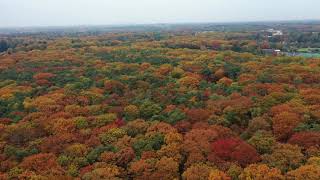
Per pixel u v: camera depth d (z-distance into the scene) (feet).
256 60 341.00
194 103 215.51
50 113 213.87
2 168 160.35
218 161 149.07
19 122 204.13
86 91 250.78
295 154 147.43
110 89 255.91
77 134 184.96
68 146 172.76
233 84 250.16
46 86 276.62
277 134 169.17
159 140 169.78
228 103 204.13
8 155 170.81
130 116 205.26
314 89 224.12
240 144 157.69
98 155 164.25
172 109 207.51
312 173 132.77
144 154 159.02
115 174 149.07
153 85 261.44
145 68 313.53
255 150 154.71
